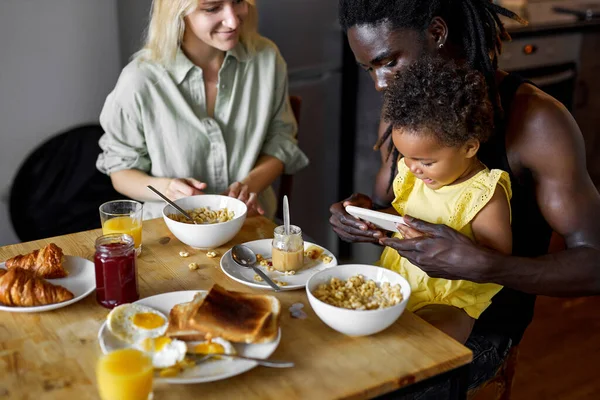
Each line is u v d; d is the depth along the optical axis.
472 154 1.28
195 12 1.83
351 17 1.40
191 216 1.56
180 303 1.20
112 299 1.22
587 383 2.17
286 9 2.71
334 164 3.08
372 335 1.15
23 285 1.20
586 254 1.28
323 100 2.93
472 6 1.38
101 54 2.55
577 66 3.30
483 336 1.52
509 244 1.31
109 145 2.02
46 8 2.38
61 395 0.99
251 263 1.39
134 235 1.42
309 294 1.16
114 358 0.97
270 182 2.09
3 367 1.05
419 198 1.41
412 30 1.36
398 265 1.44
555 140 1.33
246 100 2.05
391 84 1.31
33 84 2.45
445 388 1.37
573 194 1.32
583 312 2.58
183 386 1.01
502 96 1.42
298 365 1.07
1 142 2.46
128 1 2.54
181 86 1.97
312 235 3.16
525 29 3.05
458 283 1.37
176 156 1.99
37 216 2.46
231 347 1.06
